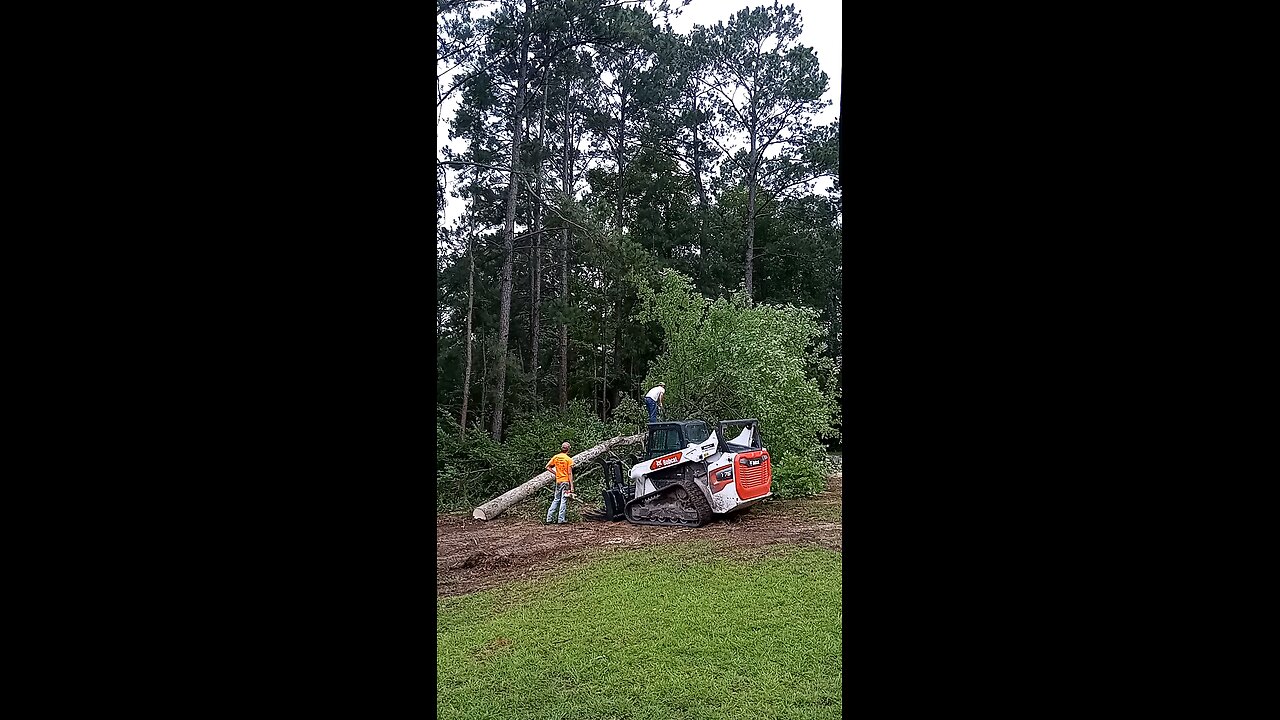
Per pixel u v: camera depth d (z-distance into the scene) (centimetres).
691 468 1195
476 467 1547
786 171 3866
